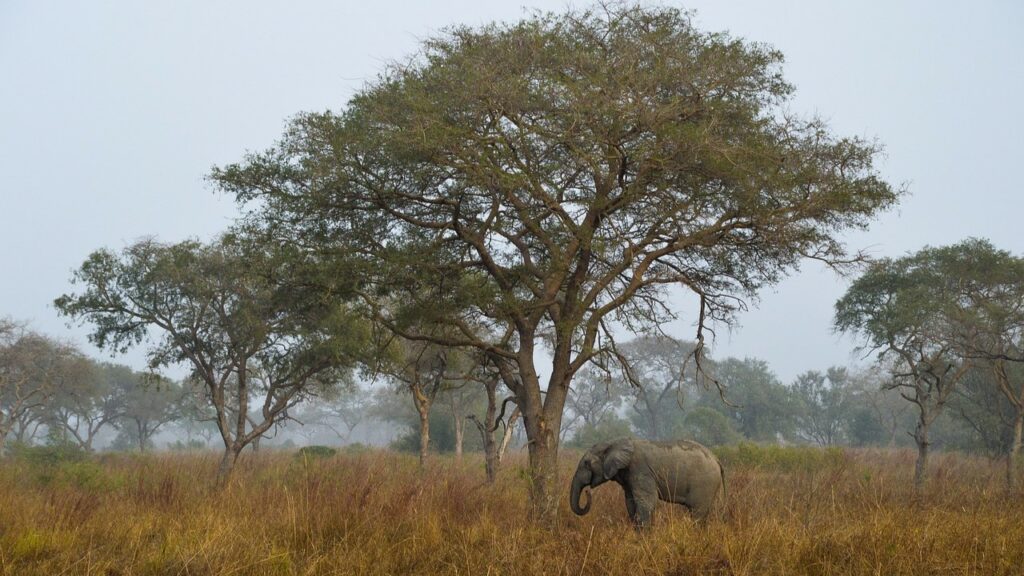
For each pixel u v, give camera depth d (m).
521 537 11.80
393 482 16.53
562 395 16.17
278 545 11.83
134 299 25.39
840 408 78.44
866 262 16.75
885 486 19.27
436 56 16.28
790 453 34.22
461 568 10.62
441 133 14.66
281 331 25.50
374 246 17.30
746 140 15.80
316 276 16.75
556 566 10.21
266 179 16.66
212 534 11.80
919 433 27.22
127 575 10.45
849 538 10.88
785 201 15.93
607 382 18.36
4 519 13.44
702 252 17.75
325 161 15.66
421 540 11.88
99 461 36.34
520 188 15.72
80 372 49.28
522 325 16.72
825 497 16.05
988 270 28.78
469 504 14.87
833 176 15.94
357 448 54.25
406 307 17.88
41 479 22.39
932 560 9.80
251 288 25.05
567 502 17.12
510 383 16.83
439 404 49.75
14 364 44.81
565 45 16.02
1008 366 37.94
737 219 16.61
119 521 13.66
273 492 15.61
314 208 16.56
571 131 15.24
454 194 16.72
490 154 15.44
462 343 16.78
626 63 15.61
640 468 14.54
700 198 16.00
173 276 24.59
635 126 15.49
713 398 72.88
